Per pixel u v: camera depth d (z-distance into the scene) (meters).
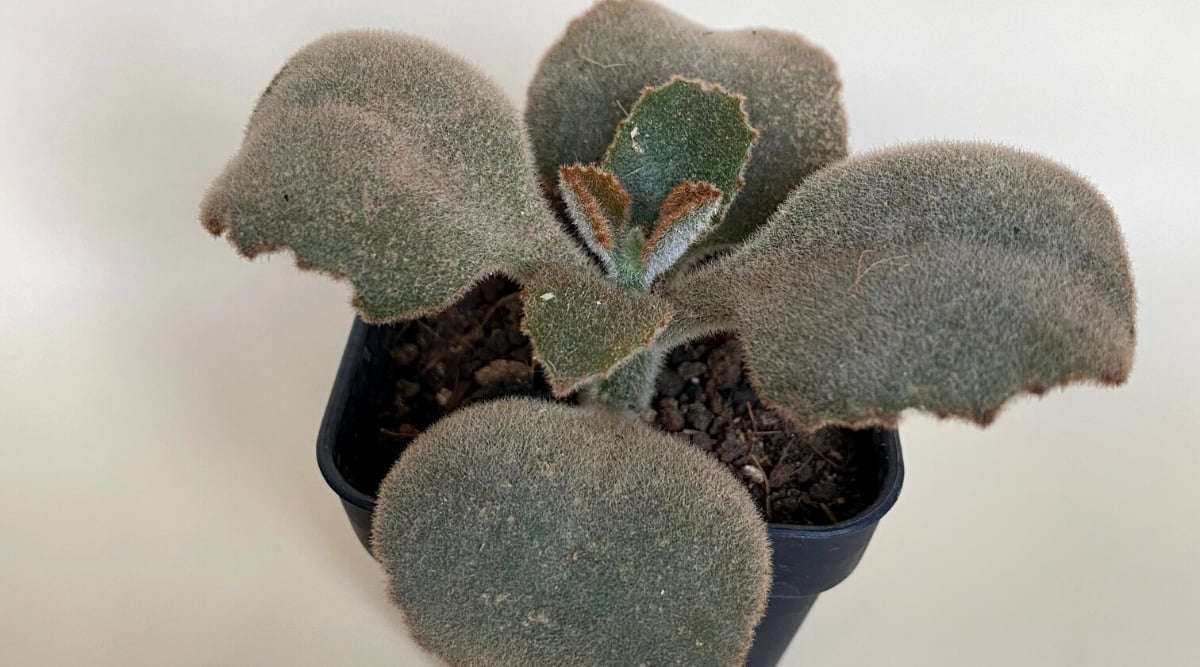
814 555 0.21
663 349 0.21
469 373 0.23
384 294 0.20
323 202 0.19
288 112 0.20
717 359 0.23
